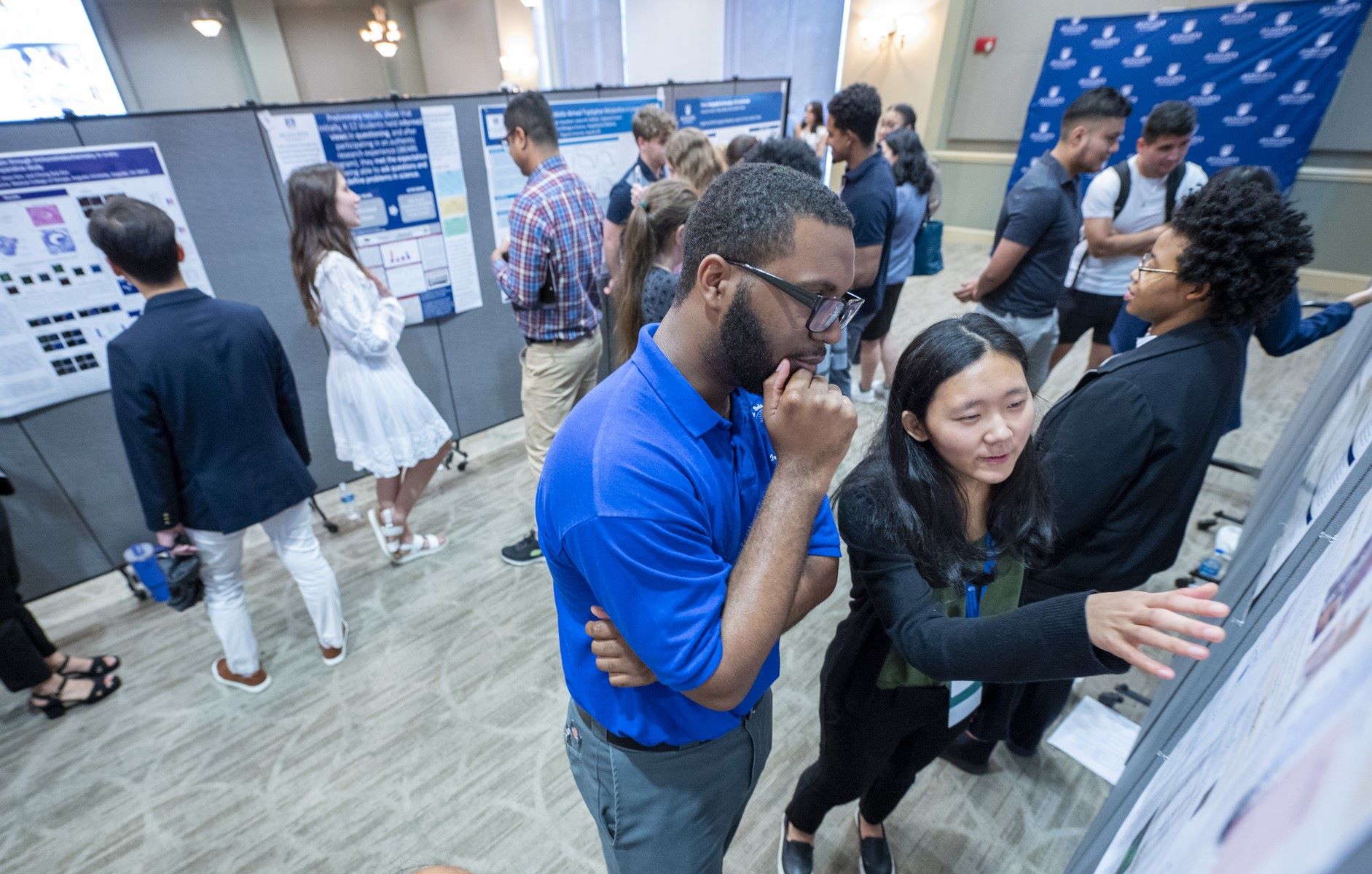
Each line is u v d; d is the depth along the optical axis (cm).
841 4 640
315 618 197
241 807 165
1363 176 462
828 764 124
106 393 215
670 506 66
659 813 96
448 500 285
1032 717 157
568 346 228
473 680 199
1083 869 85
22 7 384
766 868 150
